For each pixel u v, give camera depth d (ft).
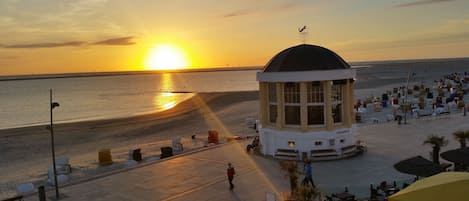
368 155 81.05
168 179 70.18
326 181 64.49
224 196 59.26
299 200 45.75
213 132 126.00
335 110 83.97
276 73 81.61
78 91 552.00
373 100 207.00
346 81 82.79
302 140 80.89
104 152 106.42
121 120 200.75
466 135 67.87
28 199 64.03
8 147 138.62
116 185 68.08
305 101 80.89
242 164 78.64
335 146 80.89
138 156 107.04
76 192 65.46
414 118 135.33
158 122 187.93
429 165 46.50
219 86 592.60
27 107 329.31
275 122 86.89
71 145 140.05
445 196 32.65
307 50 83.20
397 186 58.95
